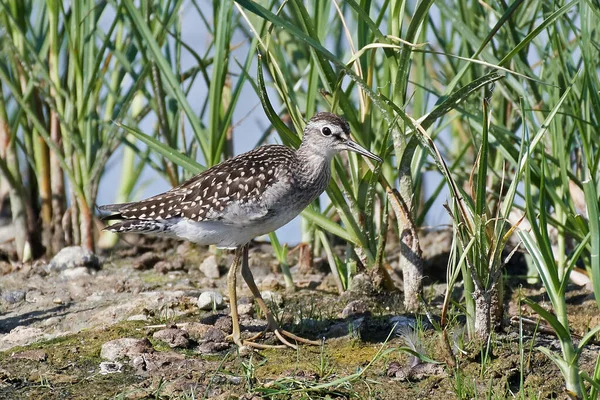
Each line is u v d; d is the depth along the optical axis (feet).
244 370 30.91
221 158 47.11
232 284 34.47
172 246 48.26
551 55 41.42
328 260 44.75
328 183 36.29
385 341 32.12
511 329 34.60
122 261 46.14
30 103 45.11
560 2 38.88
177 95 40.73
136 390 30.01
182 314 37.22
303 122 37.42
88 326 36.50
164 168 45.96
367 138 37.01
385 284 38.60
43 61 44.34
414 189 36.88
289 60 48.16
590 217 26.76
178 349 33.73
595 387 26.18
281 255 40.83
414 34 34.47
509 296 39.40
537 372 31.01
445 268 44.62
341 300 38.47
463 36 39.88
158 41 44.06
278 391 29.30
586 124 36.73
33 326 36.55
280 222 34.91
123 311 37.52
